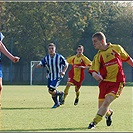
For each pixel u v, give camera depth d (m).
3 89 54.50
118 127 16.80
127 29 86.50
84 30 86.50
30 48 82.00
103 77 16.22
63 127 16.64
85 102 31.22
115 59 16.11
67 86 28.14
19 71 79.06
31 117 20.25
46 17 85.25
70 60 29.36
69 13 86.62
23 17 84.69
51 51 26.11
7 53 15.72
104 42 16.22
